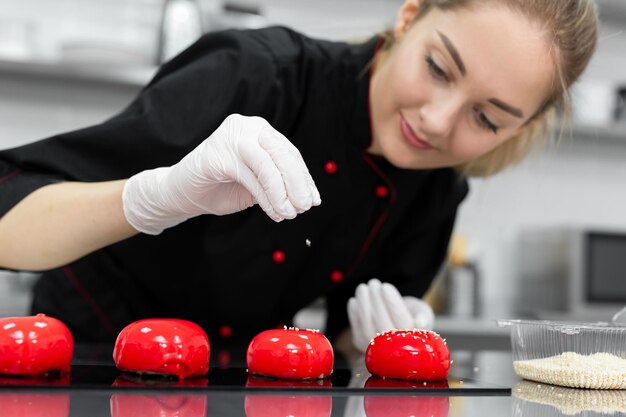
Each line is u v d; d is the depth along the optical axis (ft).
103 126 3.83
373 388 2.82
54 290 4.79
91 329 4.69
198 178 3.14
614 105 10.63
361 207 4.60
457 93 3.69
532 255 10.46
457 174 5.04
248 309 4.66
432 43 3.70
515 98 3.72
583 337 3.22
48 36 9.24
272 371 2.95
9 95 9.07
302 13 10.02
